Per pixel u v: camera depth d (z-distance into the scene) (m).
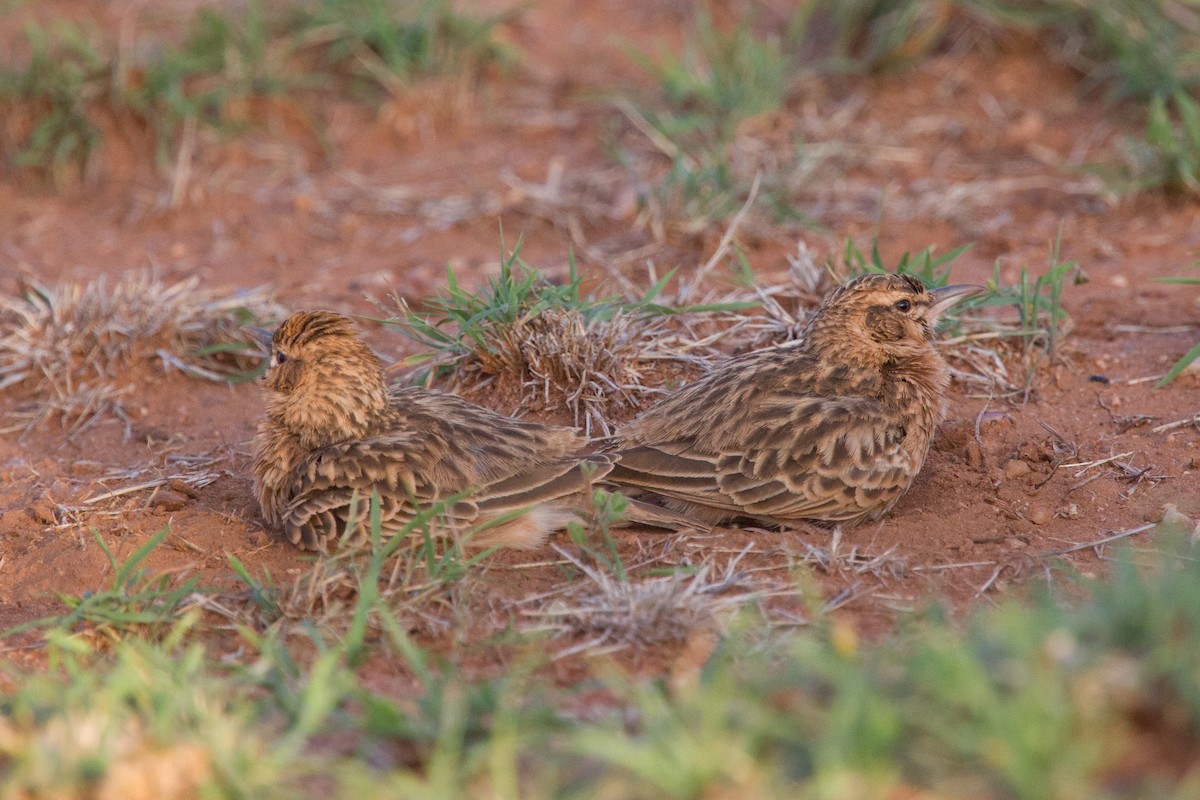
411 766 7.75
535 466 11.19
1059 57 20.39
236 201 18.41
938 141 19.28
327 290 16.14
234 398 14.27
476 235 17.45
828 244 16.61
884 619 9.74
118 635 9.91
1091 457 12.22
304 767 7.50
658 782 6.92
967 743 6.79
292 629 9.78
